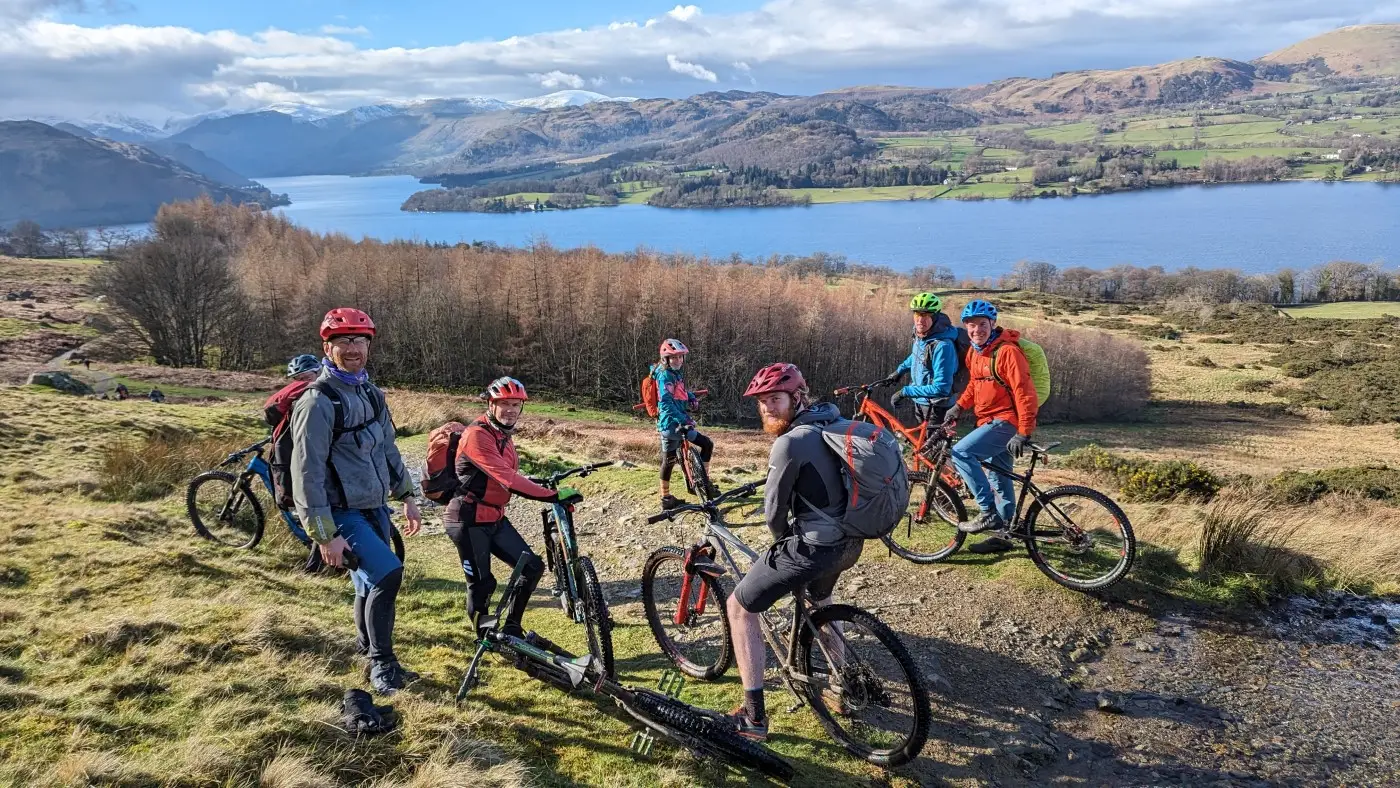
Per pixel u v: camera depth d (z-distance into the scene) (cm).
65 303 10719
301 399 405
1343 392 7894
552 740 412
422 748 381
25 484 963
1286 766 422
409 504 471
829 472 385
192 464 1047
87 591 560
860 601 605
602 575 700
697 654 521
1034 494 625
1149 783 409
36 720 368
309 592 625
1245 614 583
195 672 432
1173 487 1320
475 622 505
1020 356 616
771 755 388
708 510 470
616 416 6119
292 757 358
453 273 8550
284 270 8438
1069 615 576
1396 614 587
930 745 427
